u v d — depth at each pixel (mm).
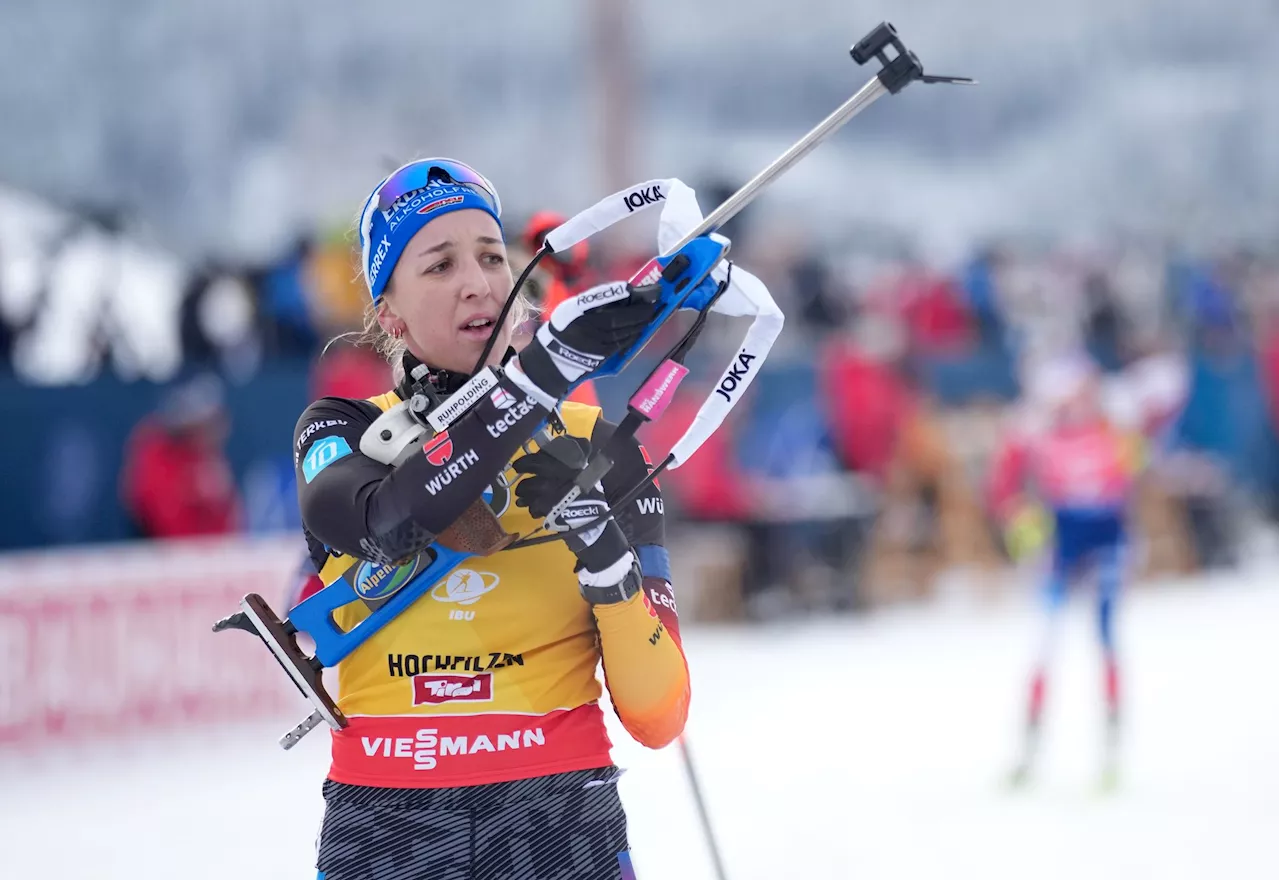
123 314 36938
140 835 21547
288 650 7844
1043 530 25953
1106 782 23812
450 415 7516
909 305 48406
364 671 7934
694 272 7375
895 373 43438
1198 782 24094
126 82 62469
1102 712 29812
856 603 40875
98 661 26859
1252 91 84500
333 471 7703
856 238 70562
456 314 8062
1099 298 51906
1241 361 52156
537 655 7961
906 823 21656
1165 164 82312
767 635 38562
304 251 37125
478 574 7891
